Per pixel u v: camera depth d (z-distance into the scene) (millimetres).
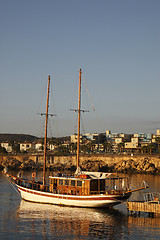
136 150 193875
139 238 37625
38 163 176500
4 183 96125
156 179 119188
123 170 163625
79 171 59875
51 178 59250
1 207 55250
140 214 50750
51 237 37625
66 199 55875
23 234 38625
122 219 47031
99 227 42344
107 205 53438
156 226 42969
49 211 52125
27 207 55469
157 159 160125
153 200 52969
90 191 54250
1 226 42125
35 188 61875
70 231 40281
